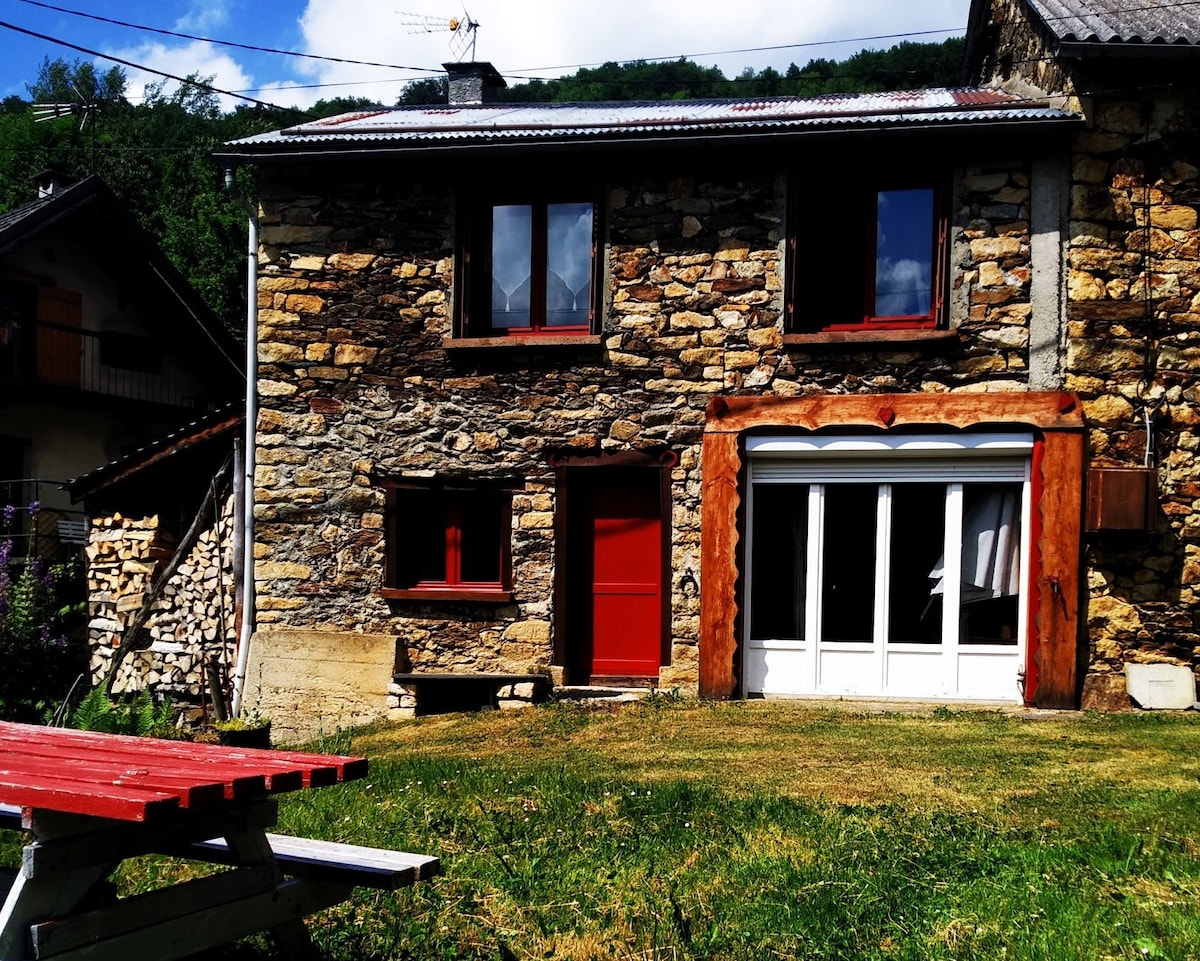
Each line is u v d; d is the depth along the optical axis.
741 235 9.71
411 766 7.10
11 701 11.91
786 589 9.76
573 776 6.57
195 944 3.24
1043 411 9.14
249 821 3.46
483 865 4.78
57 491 16.81
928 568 9.57
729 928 4.05
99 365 17.28
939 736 7.75
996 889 4.33
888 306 9.71
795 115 9.70
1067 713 8.80
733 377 9.69
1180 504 9.09
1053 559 9.07
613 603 10.15
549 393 10.00
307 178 10.33
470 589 10.11
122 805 2.75
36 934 2.86
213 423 11.24
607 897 4.38
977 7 12.45
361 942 3.98
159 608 11.61
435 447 10.13
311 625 10.23
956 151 9.38
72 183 18.86
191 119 29.44
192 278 24.81
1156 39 8.80
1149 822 5.25
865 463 9.60
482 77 14.38
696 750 7.41
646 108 12.62
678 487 9.74
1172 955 3.73
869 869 4.59
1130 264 9.16
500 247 10.36
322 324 10.30
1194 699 8.92
